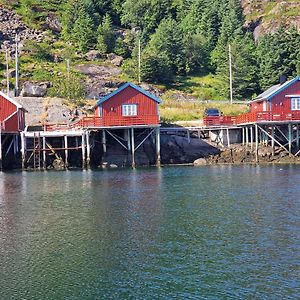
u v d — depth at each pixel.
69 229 25.05
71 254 21.23
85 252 21.45
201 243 22.31
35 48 92.75
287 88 57.94
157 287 17.78
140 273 19.02
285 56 89.31
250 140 58.97
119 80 83.75
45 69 85.69
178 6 126.19
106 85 80.56
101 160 54.56
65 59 91.50
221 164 55.47
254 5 123.88
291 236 23.05
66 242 22.86
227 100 83.56
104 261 20.33
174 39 95.88
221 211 28.42
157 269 19.36
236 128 58.50
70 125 55.50
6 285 18.25
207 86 90.56
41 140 53.81
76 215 28.06
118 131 55.94
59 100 67.94
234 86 85.88
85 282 18.34
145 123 54.41
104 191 36.06
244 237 23.06
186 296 17.03
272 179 40.66
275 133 57.94
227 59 90.44
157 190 36.19
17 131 53.47
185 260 20.22
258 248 21.45
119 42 100.06
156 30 112.12
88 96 76.62
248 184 38.22
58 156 54.16
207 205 30.23
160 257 20.62
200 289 17.53
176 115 67.56
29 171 50.53
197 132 59.25
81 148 53.41
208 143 58.28
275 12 119.00
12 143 53.72
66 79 74.00
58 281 18.48
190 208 29.42
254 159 56.28
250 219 26.39
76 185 39.28
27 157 53.59
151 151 56.09
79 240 23.14
